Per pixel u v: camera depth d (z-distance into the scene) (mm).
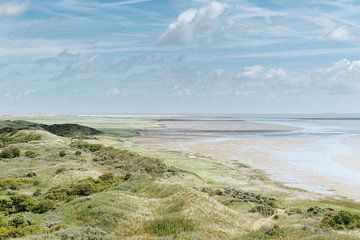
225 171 79875
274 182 70562
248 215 43562
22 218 37719
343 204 54094
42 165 73062
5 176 65062
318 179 73500
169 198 43656
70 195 50500
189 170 79062
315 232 31719
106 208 39750
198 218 38094
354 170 83062
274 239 31391
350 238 29547
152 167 70500
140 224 37062
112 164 75562
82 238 30391
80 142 106062
